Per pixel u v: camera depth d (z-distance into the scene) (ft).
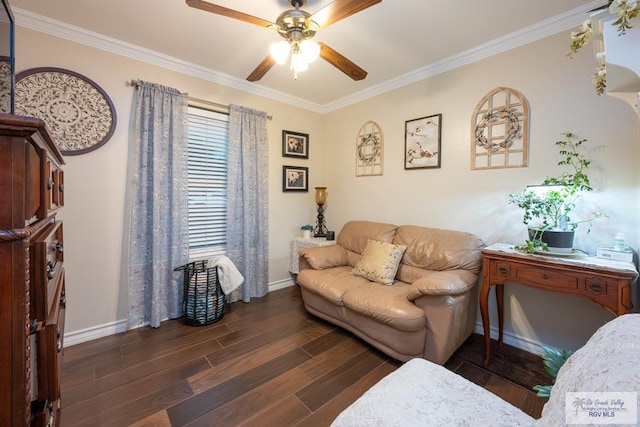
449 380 3.18
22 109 6.53
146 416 4.91
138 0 6.11
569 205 6.26
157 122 8.22
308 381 5.92
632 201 5.81
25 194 2.31
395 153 10.23
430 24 6.85
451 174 8.68
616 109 5.98
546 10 6.32
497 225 7.72
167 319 8.73
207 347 7.20
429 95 9.16
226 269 9.03
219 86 9.83
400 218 10.13
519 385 5.80
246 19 5.21
